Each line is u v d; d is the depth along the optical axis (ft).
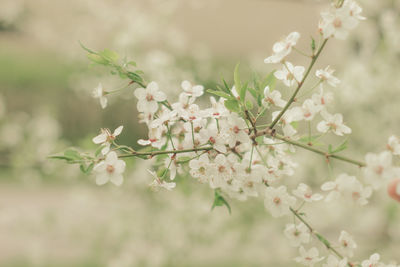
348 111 16.81
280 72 4.59
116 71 4.76
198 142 4.75
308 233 4.72
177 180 6.68
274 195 4.62
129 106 28.35
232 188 4.83
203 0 21.34
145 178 13.24
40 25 20.34
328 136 16.47
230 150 4.81
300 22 25.38
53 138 17.95
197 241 15.02
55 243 17.66
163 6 16.14
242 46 29.12
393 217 15.14
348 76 14.88
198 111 4.70
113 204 15.40
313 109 4.55
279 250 15.71
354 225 16.48
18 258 17.94
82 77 18.89
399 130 16.33
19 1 21.04
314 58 4.24
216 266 15.81
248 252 15.78
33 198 24.07
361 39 16.84
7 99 33.53
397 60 15.48
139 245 15.33
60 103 30.81
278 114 4.54
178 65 15.64
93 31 18.74
